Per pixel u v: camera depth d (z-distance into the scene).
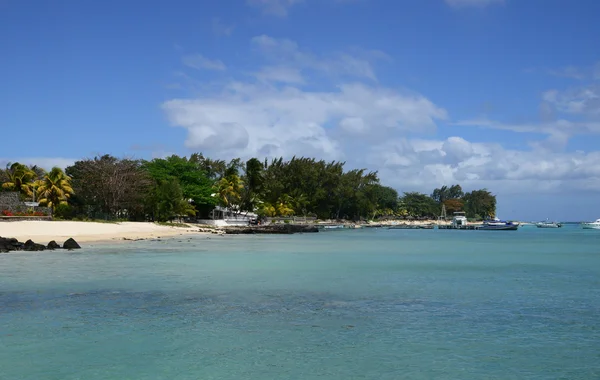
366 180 181.38
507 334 16.02
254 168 137.00
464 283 27.12
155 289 24.16
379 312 19.16
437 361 13.35
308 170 164.50
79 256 40.44
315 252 50.22
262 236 87.12
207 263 36.78
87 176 92.19
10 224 62.81
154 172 105.25
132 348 14.33
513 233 135.12
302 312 19.12
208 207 117.81
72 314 18.48
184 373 12.36
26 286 24.58
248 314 18.69
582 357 13.73
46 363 12.98
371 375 12.30
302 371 12.56
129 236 69.81
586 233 139.62
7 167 91.12
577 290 24.77
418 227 177.00
